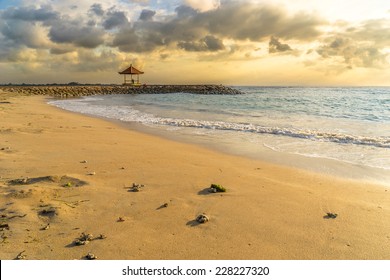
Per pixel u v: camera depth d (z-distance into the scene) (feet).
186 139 42.37
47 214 17.63
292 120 61.05
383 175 25.76
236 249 14.65
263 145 37.83
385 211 18.47
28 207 18.38
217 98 159.33
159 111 83.10
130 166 27.43
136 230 16.22
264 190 21.99
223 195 20.95
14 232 15.76
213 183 23.15
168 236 15.71
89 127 51.57
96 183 22.70
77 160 28.99
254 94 218.79
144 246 14.84
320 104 107.45
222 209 18.75
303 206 19.25
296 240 15.37
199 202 19.74
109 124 56.90
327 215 17.95
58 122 56.34
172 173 25.62
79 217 17.49
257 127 50.37
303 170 27.30
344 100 130.41
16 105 92.58
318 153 33.37
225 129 50.26
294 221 17.26
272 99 145.28
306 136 42.37
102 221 17.10
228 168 27.68
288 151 34.53
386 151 33.73
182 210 18.56
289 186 22.95
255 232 16.11
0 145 34.40
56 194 20.44
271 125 53.62
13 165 26.68
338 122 57.41
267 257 14.06
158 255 14.20
